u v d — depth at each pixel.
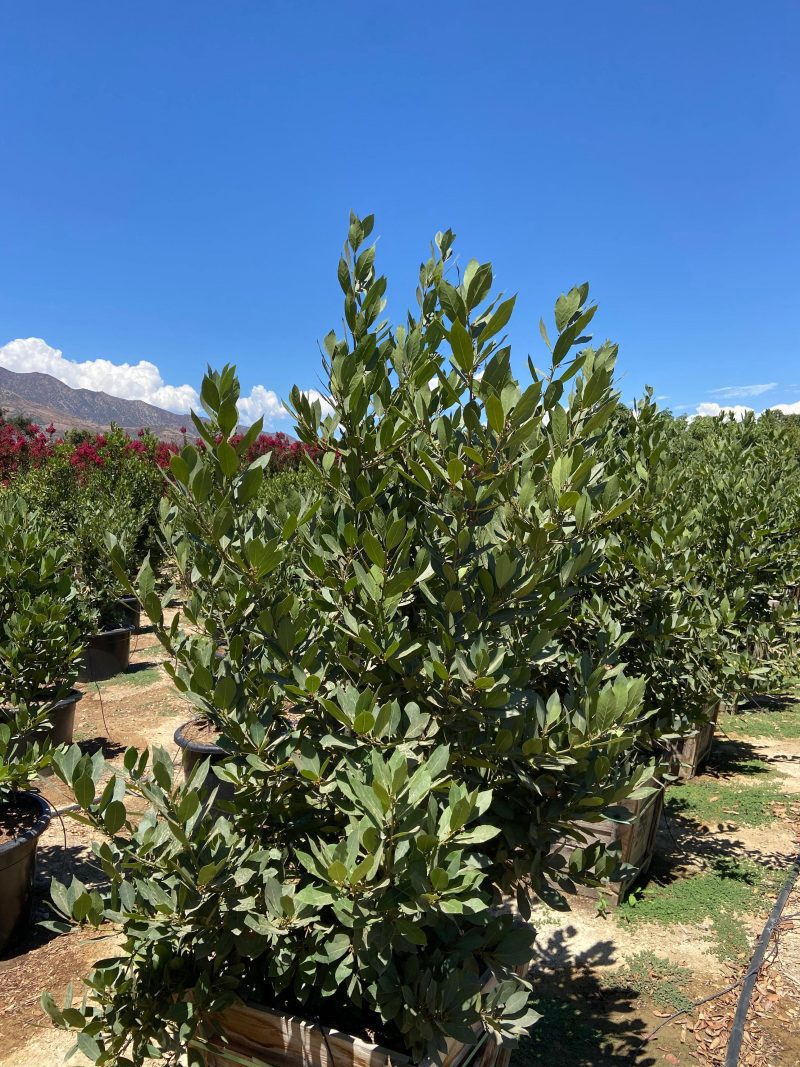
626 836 4.18
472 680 1.69
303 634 1.90
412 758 1.73
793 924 4.10
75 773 1.71
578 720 1.90
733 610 5.43
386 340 2.18
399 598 1.82
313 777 1.78
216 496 1.81
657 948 3.92
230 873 1.72
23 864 3.79
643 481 4.78
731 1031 3.18
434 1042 1.71
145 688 8.37
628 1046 3.18
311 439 2.04
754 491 7.00
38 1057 2.95
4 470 16.27
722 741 7.47
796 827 5.40
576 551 1.97
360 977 1.88
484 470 1.84
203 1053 2.03
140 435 17.52
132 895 1.71
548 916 4.23
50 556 4.88
